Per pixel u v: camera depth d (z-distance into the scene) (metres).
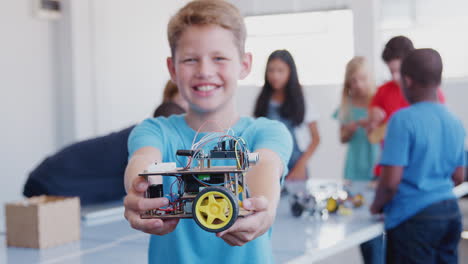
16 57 4.97
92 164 2.49
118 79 5.83
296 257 1.63
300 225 2.11
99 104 5.61
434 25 7.08
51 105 5.32
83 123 5.42
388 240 2.29
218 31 0.94
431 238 2.23
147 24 6.13
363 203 2.50
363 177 3.52
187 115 1.11
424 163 2.20
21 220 1.86
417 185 2.21
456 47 6.98
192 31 0.94
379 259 2.41
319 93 6.25
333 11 5.96
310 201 2.29
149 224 0.74
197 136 1.07
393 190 2.19
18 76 5.00
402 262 2.25
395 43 3.23
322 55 6.11
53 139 5.34
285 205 2.55
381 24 7.19
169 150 1.06
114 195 2.58
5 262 1.67
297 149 3.41
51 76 5.32
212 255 1.08
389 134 2.23
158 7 6.18
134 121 6.04
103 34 5.64
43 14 5.14
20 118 5.02
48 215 1.85
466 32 6.93
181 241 1.08
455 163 2.29
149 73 6.20
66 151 2.52
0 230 2.17
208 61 0.94
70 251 1.79
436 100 2.29
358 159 3.53
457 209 2.31
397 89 3.32
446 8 7.00
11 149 4.94
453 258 2.32
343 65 6.03
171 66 1.03
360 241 1.98
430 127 2.20
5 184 4.90
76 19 5.34
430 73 2.23
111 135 2.53
